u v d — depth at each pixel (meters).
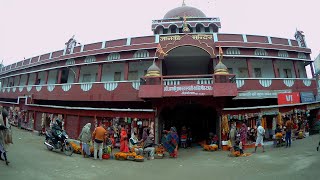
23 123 22.59
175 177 7.94
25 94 23.61
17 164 8.04
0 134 7.78
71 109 17.64
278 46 18.25
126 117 15.27
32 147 12.04
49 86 20.70
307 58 19.86
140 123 14.80
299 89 17.66
